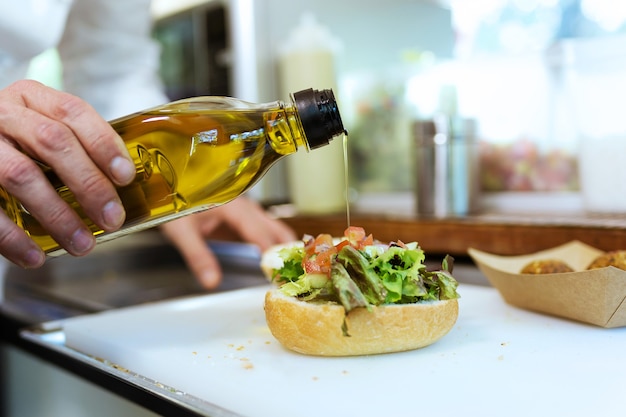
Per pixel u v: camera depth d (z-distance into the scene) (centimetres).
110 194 33
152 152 37
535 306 43
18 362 56
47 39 64
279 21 93
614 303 38
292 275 40
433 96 83
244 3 89
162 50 103
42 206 33
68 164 32
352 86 90
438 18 87
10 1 60
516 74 75
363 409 28
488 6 82
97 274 82
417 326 36
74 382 46
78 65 78
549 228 55
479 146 78
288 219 76
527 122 75
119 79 80
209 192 39
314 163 85
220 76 94
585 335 39
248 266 78
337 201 87
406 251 37
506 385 31
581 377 31
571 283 39
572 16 74
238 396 32
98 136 32
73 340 46
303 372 34
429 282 38
